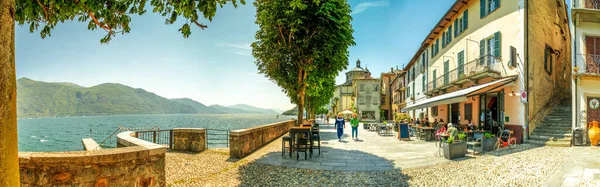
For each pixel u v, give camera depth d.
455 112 19.77
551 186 5.90
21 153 4.23
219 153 10.45
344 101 64.69
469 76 15.55
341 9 11.84
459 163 8.64
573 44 12.95
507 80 13.30
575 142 11.93
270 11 12.13
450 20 20.28
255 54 13.78
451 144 9.44
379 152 11.05
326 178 6.96
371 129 25.11
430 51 25.06
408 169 7.93
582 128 12.34
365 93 56.88
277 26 12.07
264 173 7.42
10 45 1.91
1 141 1.82
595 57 12.64
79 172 4.30
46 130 69.88
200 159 9.26
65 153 4.36
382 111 56.50
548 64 15.96
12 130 1.90
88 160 4.36
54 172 4.20
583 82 12.64
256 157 9.70
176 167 8.06
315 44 11.94
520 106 13.17
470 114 17.58
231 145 9.66
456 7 18.34
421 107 14.42
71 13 5.00
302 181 6.68
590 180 6.20
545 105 15.08
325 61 12.64
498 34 14.56
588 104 12.56
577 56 12.78
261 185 6.34
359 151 11.34
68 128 76.75
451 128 10.12
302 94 13.61
